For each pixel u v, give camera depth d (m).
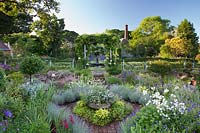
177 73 12.70
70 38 36.62
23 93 6.51
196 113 4.70
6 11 14.45
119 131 4.91
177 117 4.48
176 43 28.20
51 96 6.97
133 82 10.60
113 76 12.21
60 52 29.42
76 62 17.47
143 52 32.47
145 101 6.83
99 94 6.68
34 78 10.16
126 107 6.47
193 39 30.97
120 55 17.86
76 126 4.38
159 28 38.81
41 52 27.64
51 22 25.34
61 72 12.58
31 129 3.45
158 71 11.79
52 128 4.24
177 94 7.04
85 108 6.25
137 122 4.50
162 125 4.17
